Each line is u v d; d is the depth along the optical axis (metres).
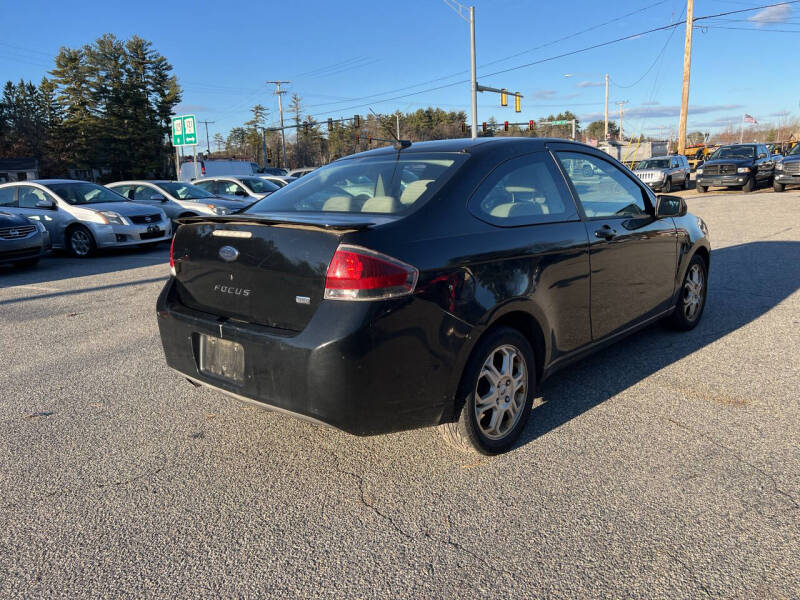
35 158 76.56
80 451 3.27
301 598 2.13
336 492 2.83
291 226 2.65
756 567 2.21
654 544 2.37
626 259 3.91
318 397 2.53
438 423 2.80
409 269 2.56
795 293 6.40
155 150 75.69
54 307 6.98
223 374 2.93
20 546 2.46
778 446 3.12
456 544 2.41
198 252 3.06
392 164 3.32
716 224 12.84
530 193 3.34
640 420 3.47
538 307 3.15
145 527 2.58
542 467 2.98
